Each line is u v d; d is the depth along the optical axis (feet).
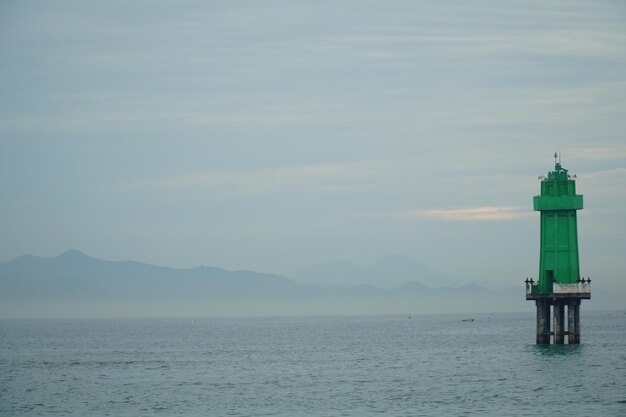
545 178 491.72
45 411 348.38
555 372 424.46
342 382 422.41
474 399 351.87
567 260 489.26
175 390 403.54
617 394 354.54
